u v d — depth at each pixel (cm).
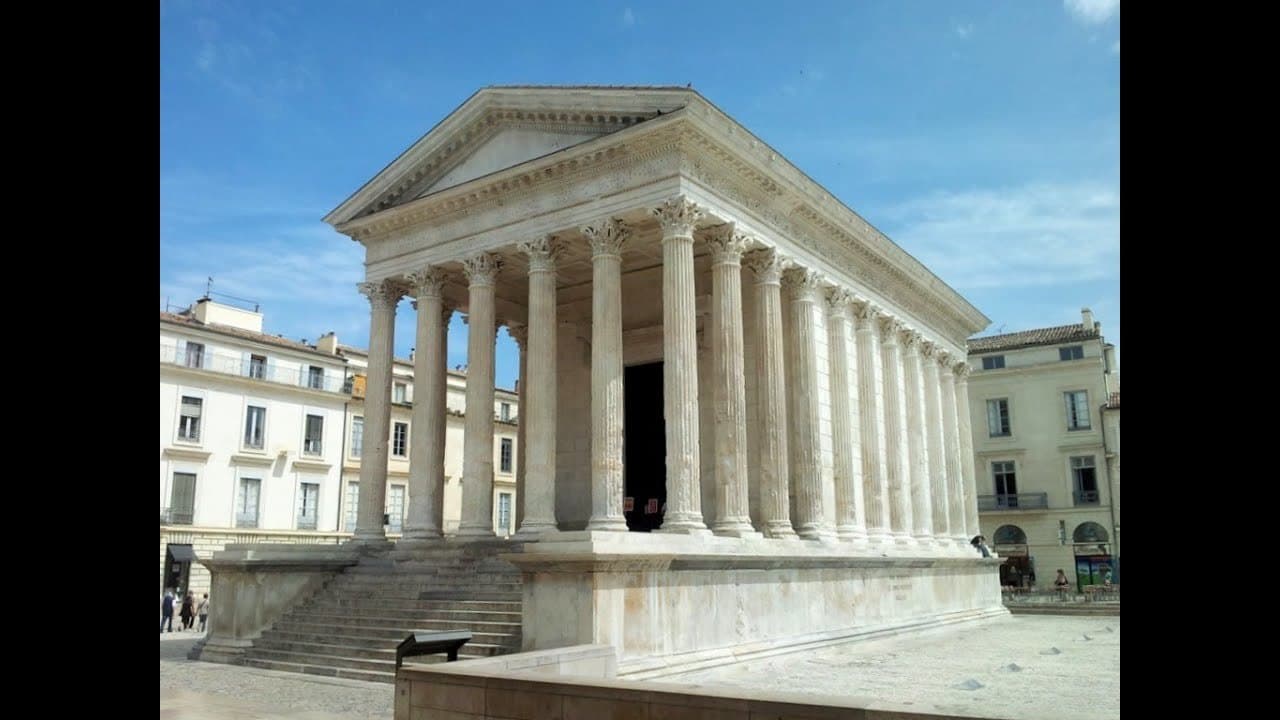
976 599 4062
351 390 5809
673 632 2062
